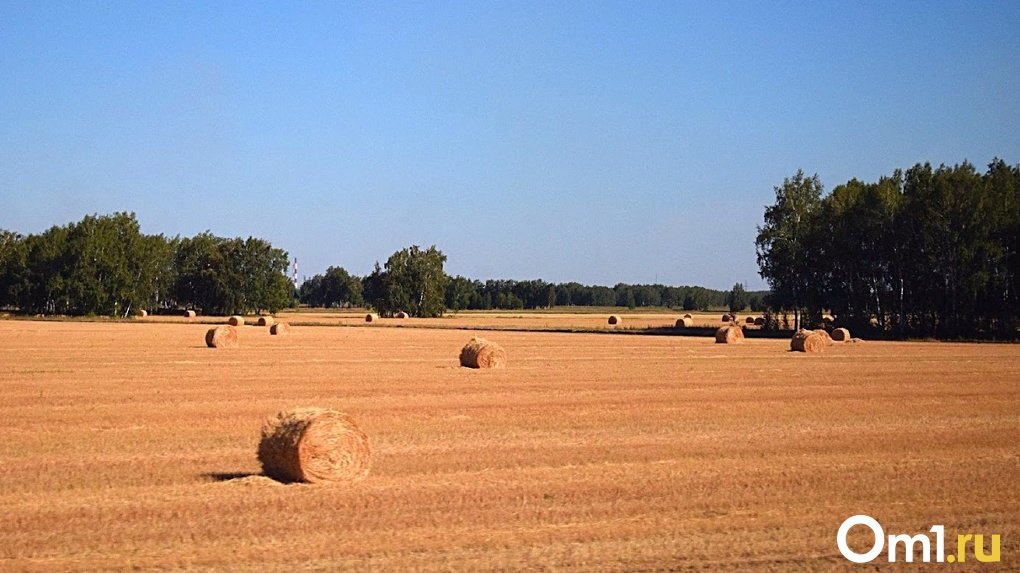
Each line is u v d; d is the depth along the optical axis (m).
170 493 14.46
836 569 10.93
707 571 10.74
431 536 12.03
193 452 18.34
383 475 16.02
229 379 32.84
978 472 16.41
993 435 20.83
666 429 21.61
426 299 149.38
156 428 21.41
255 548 11.45
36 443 19.23
